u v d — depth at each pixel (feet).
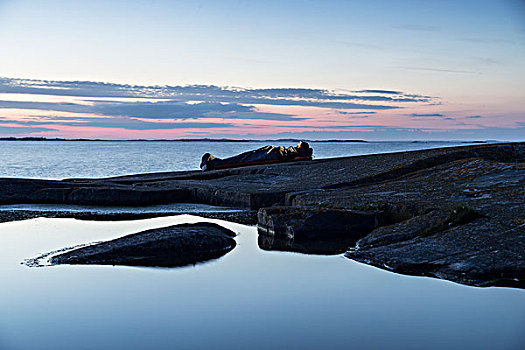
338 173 71.05
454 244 34.71
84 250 38.70
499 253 31.71
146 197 67.72
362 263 35.63
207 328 24.41
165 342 22.84
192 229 43.29
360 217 46.16
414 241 37.29
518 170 52.49
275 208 49.78
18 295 29.40
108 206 67.05
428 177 58.23
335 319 25.34
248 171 83.66
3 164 193.98
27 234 48.01
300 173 76.59
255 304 27.63
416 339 22.85
